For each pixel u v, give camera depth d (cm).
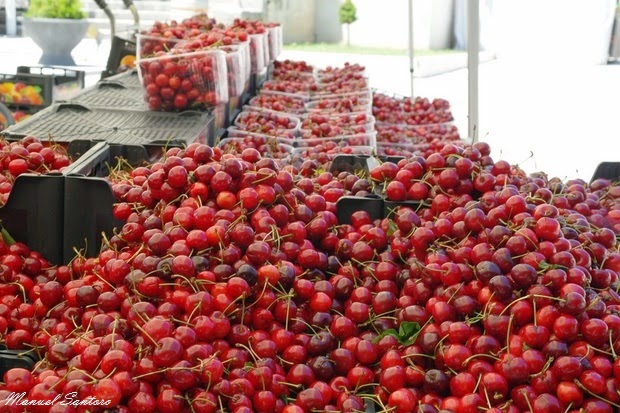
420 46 2158
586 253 216
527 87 1427
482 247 205
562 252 203
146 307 192
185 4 1043
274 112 566
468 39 458
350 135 509
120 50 688
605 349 185
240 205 228
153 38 542
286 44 2231
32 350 206
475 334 194
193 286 200
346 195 268
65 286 225
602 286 215
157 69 459
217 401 176
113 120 442
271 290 209
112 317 195
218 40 538
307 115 582
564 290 189
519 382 179
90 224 256
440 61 1670
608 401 177
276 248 224
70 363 184
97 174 309
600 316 192
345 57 1867
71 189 255
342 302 222
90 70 1099
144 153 329
